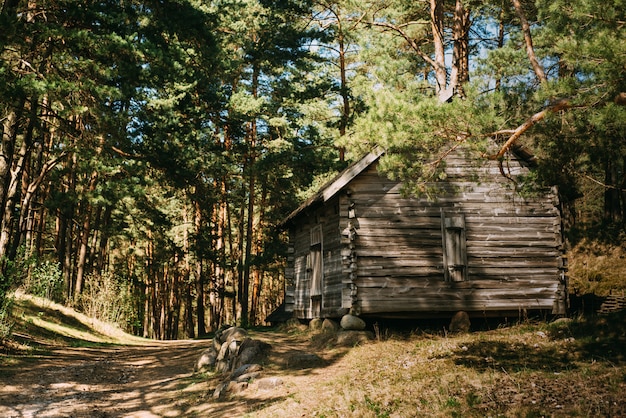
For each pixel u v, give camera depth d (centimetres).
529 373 970
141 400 1150
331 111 3169
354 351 1366
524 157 1670
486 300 1592
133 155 2125
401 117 980
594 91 909
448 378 987
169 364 1575
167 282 4759
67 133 1803
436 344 1347
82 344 2017
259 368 1222
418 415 798
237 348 1345
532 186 1249
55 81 1473
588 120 988
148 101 2148
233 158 3098
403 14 2411
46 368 1414
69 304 2705
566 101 941
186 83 2488
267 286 5675
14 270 1638
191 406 1062
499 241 1633
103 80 1733
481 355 1168
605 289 1873
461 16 2241
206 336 3062
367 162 1559
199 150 2594
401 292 1555
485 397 844
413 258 1580
